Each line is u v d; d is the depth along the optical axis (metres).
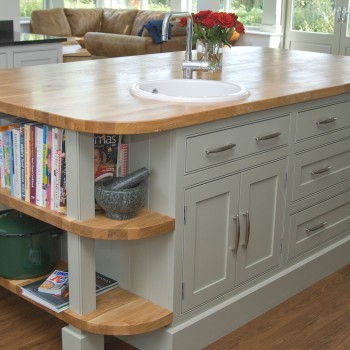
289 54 3.95
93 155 2.21
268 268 2.82
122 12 9.95
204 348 2.54
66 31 9.79
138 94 2.50
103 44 8.34
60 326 2.67
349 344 2.62
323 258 3.14
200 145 2.31
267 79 2.97
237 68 3.31
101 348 2.39
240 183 2.54
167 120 2.12
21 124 2.45
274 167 2.70
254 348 2.56
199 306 2.49
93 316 2.30
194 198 2.34
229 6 9.05
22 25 9.84
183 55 3.76
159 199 2.32
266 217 2.74
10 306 2.82
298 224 2.94
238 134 2.46
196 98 2.40
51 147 2.30
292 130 2.74
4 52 4.56
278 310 2.86
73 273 2.29
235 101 2.43
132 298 2.44
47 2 10.27
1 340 2.56
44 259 2.56
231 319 2.64
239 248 2.62
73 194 2.22
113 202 2.20
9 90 2.57
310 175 2.94
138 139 2.34
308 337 2.65
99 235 2.18
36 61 4.80
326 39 8.02
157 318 2.31
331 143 3.00
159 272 2.37
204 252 2.46
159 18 9.42
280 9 8.43
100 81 2.82
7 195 2.52
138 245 2.41
